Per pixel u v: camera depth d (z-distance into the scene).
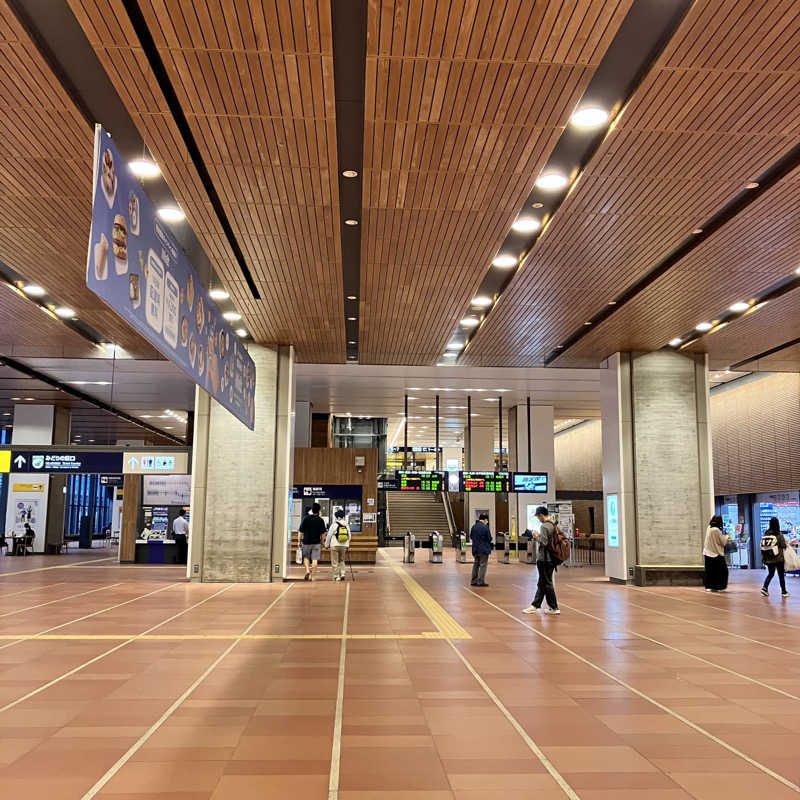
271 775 3.86
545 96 6.61
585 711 5.20
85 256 10.95
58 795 3.56
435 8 5.42
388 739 4.51
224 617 10.05
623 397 16.92
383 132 7.25
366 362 18.33
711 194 8.77
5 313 14.09
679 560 16.36
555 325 14.84
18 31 5.80
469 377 21.92
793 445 20.92
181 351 8.05
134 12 5.66
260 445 16.06
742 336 15.58
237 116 6.97
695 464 16.75
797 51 6.03
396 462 41.47
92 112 7.17
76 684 5.93
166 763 4.04
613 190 8.68
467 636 8.56
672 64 6.21
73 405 26.64
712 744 4.45
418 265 11.09
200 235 10.05
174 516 25.77
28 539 26.50
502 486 24.48
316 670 6.54
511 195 8.69
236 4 5.41
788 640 8.44
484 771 3.94
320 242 10.21
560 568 22.09
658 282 12.09
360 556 22.95
